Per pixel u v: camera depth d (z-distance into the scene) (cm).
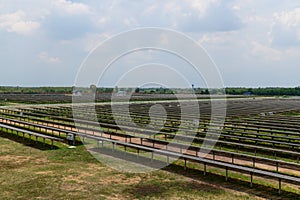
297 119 2480
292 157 1266
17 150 1303
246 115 2842
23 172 967
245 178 927
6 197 750
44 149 1329
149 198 755
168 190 816
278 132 1605
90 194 779
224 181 898
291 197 767
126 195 776
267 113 3055
